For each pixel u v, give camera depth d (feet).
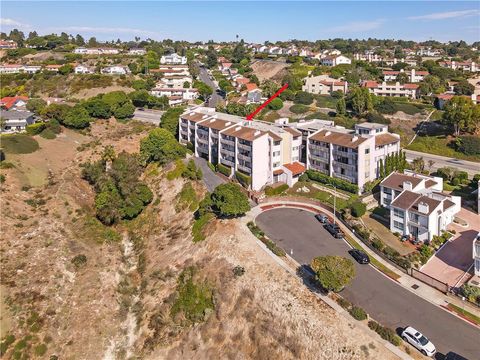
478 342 168.14
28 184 320.50
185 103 595.06
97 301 232.94
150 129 465.06
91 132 458.09
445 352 163.43
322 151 335.26
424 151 423.64
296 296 199.93
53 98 581.53
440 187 298.97
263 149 327.06
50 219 285.43
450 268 221.87
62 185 326.65
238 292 215.51
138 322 222.07
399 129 462.19
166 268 252.01
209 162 379.55
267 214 288.10
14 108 526.98
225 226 264.11
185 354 199.82
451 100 440.04
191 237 271.90
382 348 166.61
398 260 222.69
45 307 221.46
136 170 343.67
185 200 315.99
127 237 299.17
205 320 212.02
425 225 244.42
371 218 280.10
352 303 194.08
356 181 311.27
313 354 174.40
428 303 193.06
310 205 302.04
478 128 428.97
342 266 193.67
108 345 211.00
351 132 341.21
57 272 244.01
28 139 389.39
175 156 377.71
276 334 189.06
